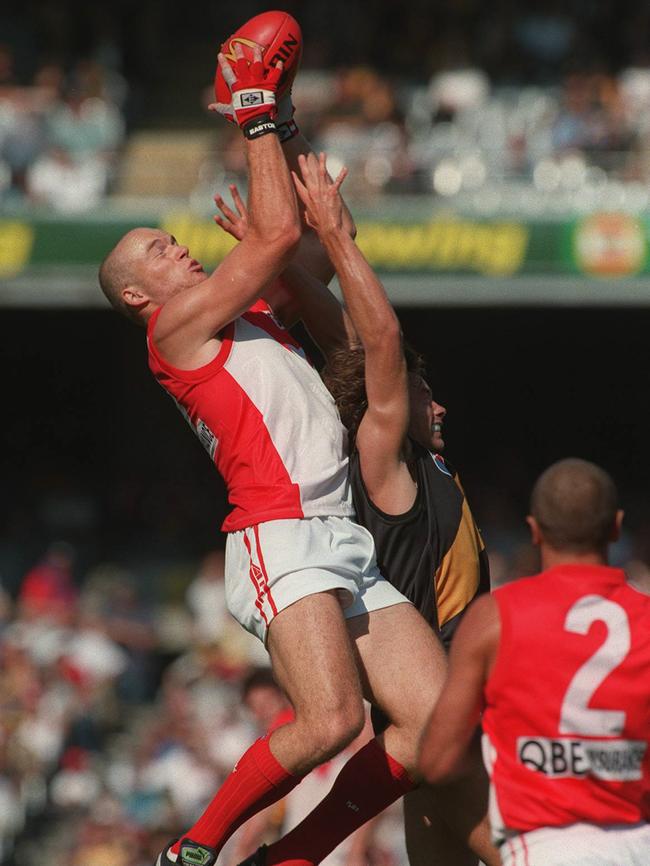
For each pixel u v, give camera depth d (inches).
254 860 600.7
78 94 2470.5
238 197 660.1
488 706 520.4
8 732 1812.3
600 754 506.3
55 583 2175.2
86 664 1993.1
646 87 2559.1
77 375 3019.2
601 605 514.3
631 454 2967.5
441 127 2456.9
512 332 2967.5
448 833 645.9
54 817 1819.6
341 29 2839.6
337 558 597.9
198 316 610.9
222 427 614.9
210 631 2098.9
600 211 2081.7
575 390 2979.8
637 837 506.3
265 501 603.8
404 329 2984.7
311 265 695.1
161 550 2623.0
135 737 1990.7
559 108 2365.9
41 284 2158.0
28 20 2888.8
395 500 627.8
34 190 2288.4
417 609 633.6
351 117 2340.1
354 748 1023.6
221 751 1718.8
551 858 502.0
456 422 3004.4
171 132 2851.9
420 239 2116.1
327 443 617.6
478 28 2748.5
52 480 2878.9
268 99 619.5
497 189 2199.8
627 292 2113.7
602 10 2711.6
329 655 576.1
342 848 1058.1
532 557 1947.6
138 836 1676.9
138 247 645.3
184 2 3181.6
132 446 2997.0
